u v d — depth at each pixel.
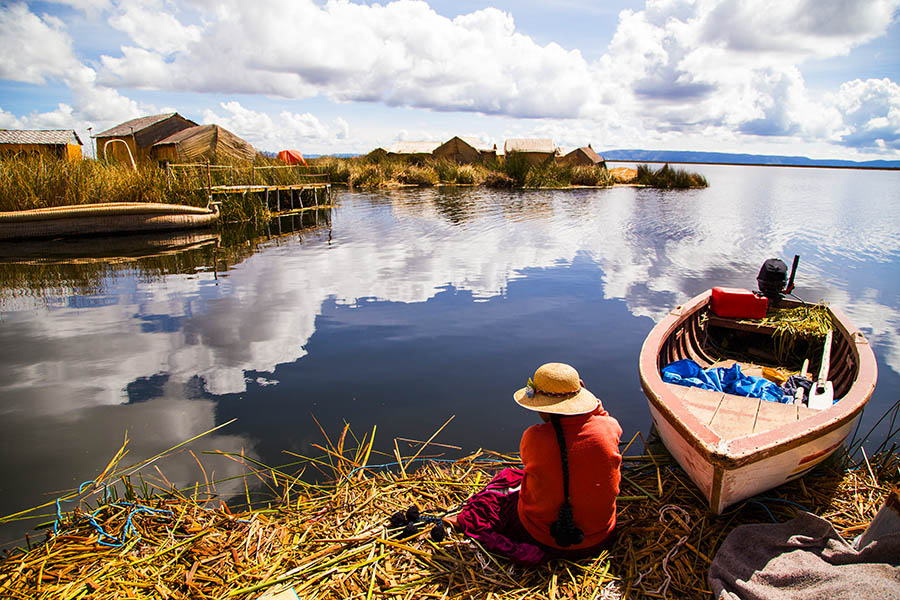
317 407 4.66
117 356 5.89
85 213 14.32
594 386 5.12
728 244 14.26
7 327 6.93
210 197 17.25
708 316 5.84
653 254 12.47
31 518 3.24
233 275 9.98
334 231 15.90
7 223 13.64
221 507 3.19
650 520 3.11
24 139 26.91
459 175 38.88
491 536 2.86
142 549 2.89
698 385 4.12
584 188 36.94
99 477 3.62
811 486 3.43
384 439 4.13
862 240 15.52
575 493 2.62
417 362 5.64
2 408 4.66
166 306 7.88
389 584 2.64
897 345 6.61
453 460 3.82
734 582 2.46
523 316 7.32
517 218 19.19
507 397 4.84
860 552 2.46
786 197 35.19
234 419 4.45
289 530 3.05
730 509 3.19
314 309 7.65
